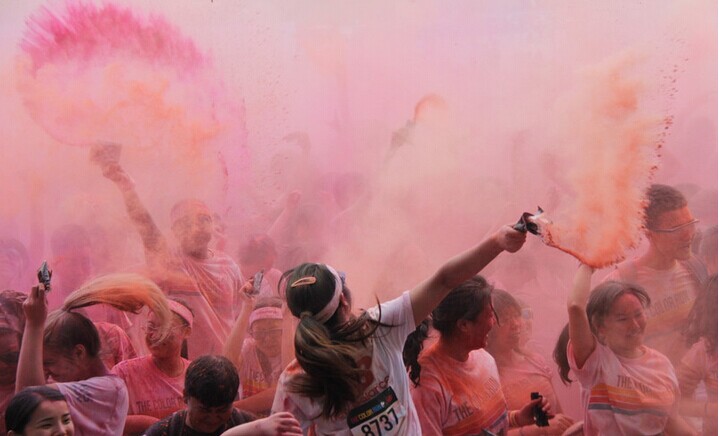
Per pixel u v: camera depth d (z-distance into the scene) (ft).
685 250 11.80
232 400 10.37
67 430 10.79
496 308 12.28
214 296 13.20
